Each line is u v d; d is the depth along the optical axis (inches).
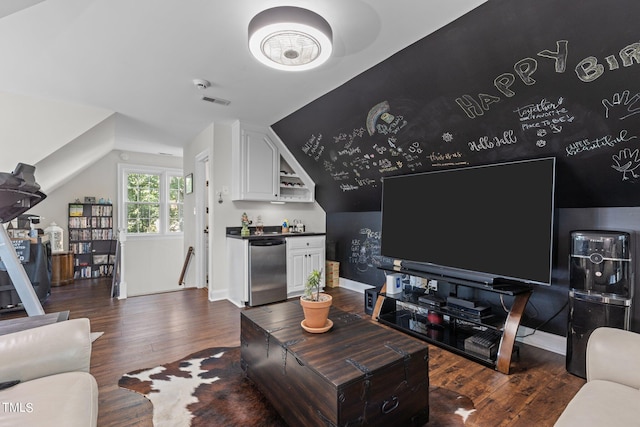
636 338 52.9
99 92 118.6
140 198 251.4
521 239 92.9
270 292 152.6
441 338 106.7
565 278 98.4
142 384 80.4
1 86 113.2
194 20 74.5
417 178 123.7
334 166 157.8
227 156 164.7
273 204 180.7
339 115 126.5
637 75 64.2
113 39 82.7
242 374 85.8
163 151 239.8
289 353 63.8
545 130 85.0
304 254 168.9
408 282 132.6
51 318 68.0
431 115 101.9
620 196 87.1
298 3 67.8
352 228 180.9
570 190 93.8
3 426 38.0
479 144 100.9
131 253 241.8
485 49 76.0
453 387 80.3
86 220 227.9
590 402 45.4
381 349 64.3
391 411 59.0
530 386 80.7
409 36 80.0
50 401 43.5
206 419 67.5
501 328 91.7
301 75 103.4
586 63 67.2
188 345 104.3
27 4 52.8
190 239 207.0
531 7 64.1
